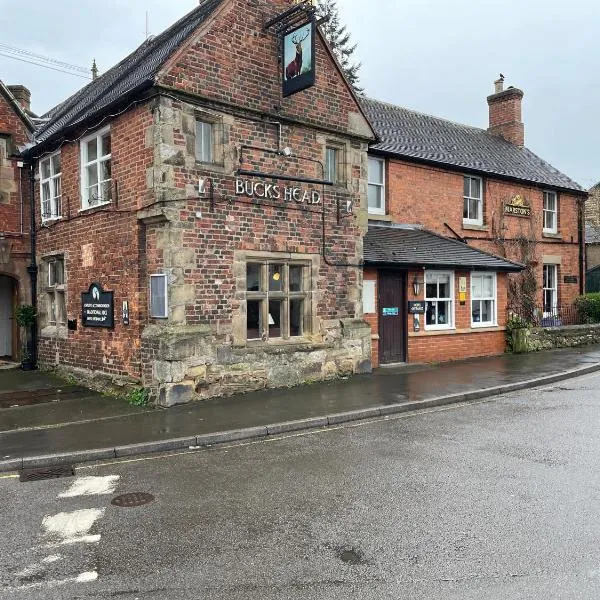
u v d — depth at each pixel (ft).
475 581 12.78
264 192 34.88
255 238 34.53
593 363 45.11
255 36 34.63
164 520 16.70
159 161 30.48
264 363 34.86
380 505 17.42
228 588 12.80
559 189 70.13
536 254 67.15
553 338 55.88
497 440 24.36
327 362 38.32
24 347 44.42
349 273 39.99
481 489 18.52
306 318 37.76
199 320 32.01
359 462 21.76
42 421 28.22
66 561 14.29
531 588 12.43
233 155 33.55
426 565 13.60
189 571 13.62
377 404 30.89
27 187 45.68
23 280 45.21
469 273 50.75
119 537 15.62
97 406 31.27
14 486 20.04
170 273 30.89
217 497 18.45
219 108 32.89
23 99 55.11
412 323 46.34
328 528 15.85
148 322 32.55
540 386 37.73
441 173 57.67
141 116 31.89
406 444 24.16
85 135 37.17
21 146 45.60
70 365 39.93
